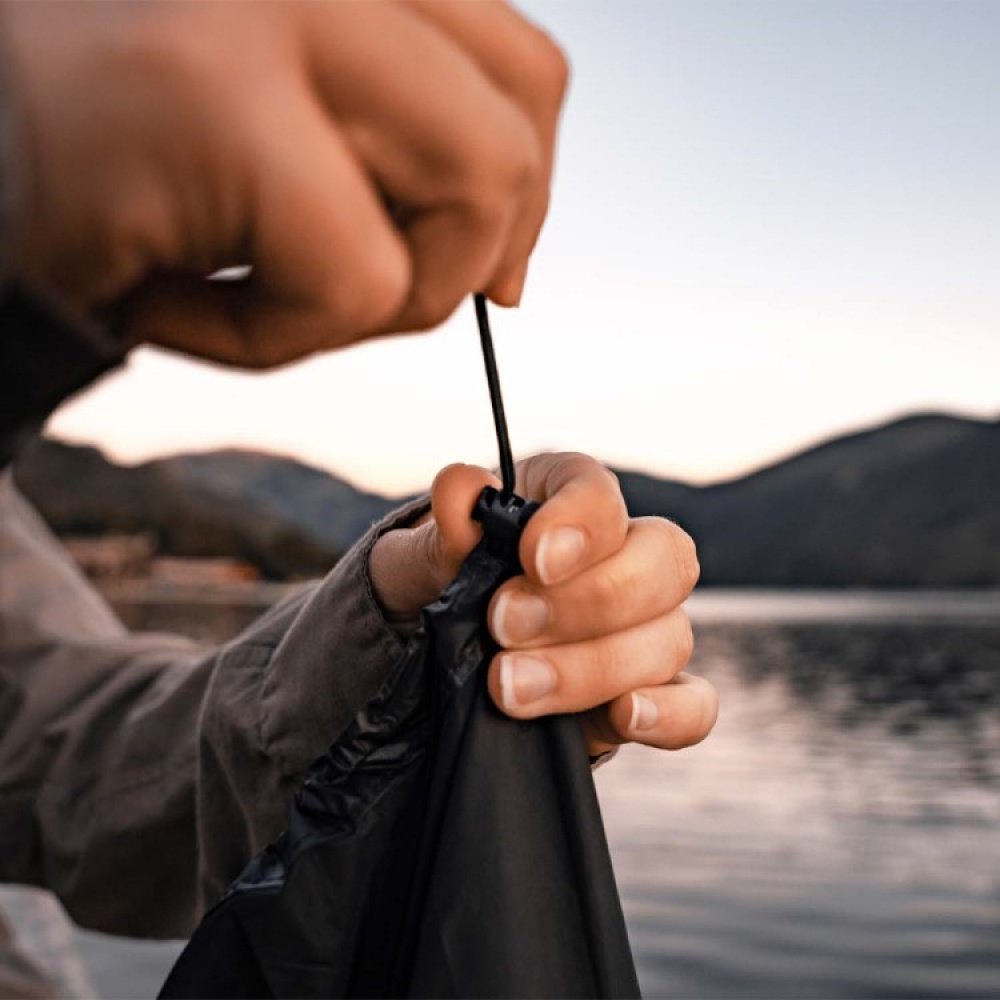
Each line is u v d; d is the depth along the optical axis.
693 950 11.52
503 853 0.75
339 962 0.78
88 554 102.81
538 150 0.45
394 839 0.79
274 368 0.47
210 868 1.06
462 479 0.78
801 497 186.38
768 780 23.75
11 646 1.29
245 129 0.39
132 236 0.40
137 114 0.38
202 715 1.05
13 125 0.37
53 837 1.19
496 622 0.74
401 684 0.79
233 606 91.19
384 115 0.42
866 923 12.65
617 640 0.77
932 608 165.75
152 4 0.40
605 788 22.89
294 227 0.40
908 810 20.31
